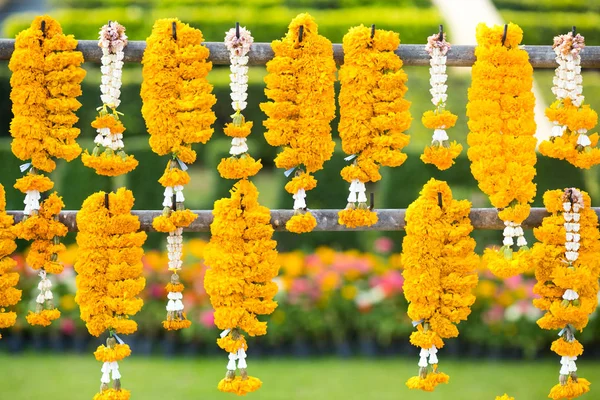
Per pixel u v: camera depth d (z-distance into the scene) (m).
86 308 4.05
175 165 4.02
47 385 7.04
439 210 4.07
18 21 15.35
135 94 13.99
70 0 18.42
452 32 17.22
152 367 7.50
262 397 6.79
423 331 4.12
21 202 9.80
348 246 9.76
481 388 6.95
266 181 14.75
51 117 3.96
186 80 3.98
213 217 4.14
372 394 6.84
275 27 15.68
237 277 4.05
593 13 18.59
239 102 4.00
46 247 4.08
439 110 4.01
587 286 4.16
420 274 4.08
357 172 4.03
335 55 4.10
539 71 16.25
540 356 7.62
